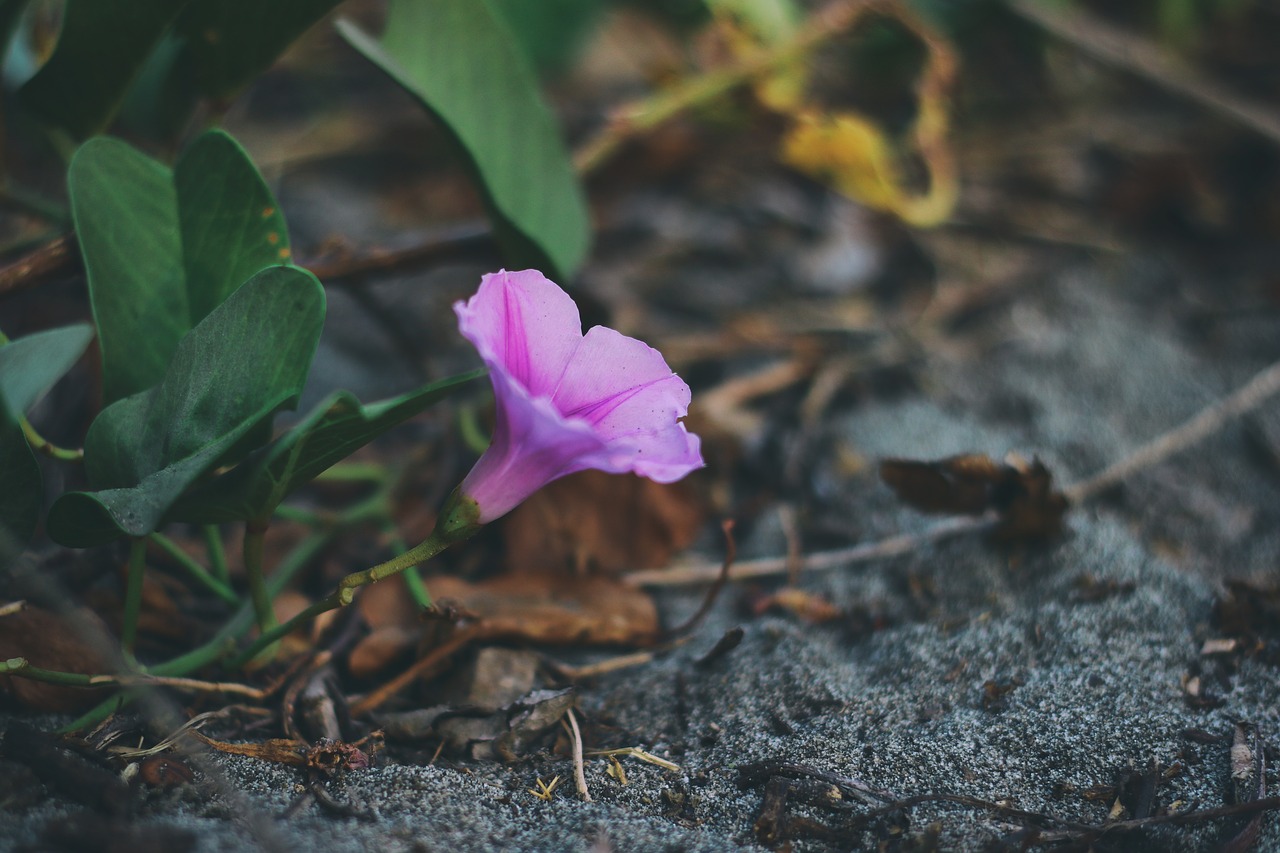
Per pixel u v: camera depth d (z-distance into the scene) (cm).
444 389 45
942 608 54
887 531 58
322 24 84
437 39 55
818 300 69
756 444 62
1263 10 91
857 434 62
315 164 80
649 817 48
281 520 57
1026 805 48
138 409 47
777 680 52
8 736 46
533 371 46
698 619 54
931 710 50
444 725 50
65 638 49
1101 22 87
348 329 66
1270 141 68
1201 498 58
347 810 47
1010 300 69
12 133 65
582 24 70
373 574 46
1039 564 55
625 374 47
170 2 50
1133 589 53
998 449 61
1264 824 47
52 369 44
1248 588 52
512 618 53
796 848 47
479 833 47
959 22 74
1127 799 48
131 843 44
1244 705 50
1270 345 65
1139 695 50
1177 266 70
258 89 86
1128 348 65
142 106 54
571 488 56
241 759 48
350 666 52
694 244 73
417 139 81
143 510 45
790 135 66
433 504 57
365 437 46
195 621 52
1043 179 78
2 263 59
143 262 49
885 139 78
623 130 65
